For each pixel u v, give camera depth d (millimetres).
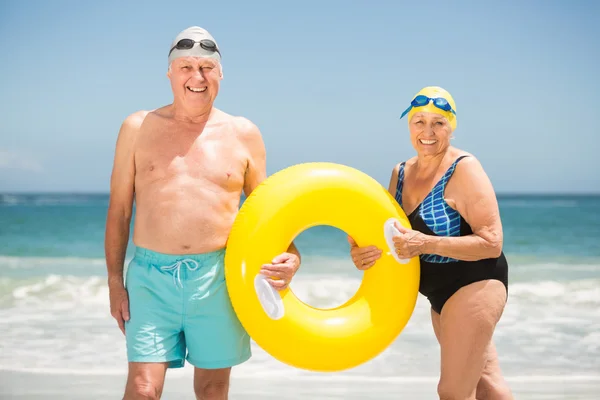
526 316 7633
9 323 7188
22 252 15391
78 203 54812
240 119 3576
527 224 24484
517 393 4836
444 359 3314
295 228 3406
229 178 3389
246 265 3291
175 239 3275
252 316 3285
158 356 3254
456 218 3338
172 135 3391
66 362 5676
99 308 8023
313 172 3494
